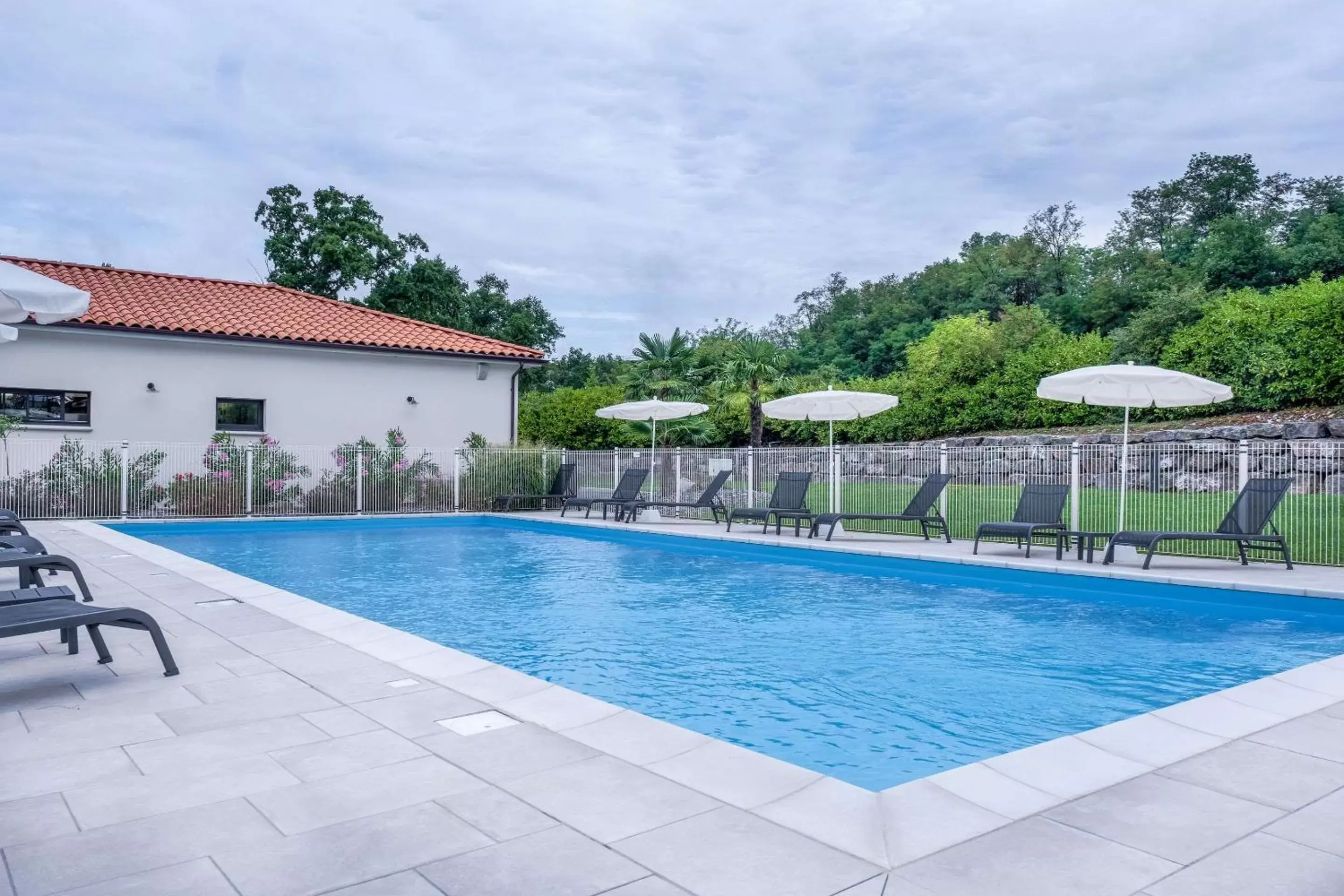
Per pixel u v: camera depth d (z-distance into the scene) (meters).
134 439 17.36
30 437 16.34
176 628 6.43
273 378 18.89
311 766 3.55
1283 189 44.19
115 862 2.68
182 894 2.49
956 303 47.97
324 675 5.07
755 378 28.92
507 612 8.43
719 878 2.58
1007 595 9.52
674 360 30.66
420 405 20.72
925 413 24.91
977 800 3.23
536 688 4.78
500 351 21.70
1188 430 16.52
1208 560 10.40
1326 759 3.71
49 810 3.09
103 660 5.32
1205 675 5.99
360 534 16.45
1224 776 3.49
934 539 13.30
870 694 5.53
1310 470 13.89
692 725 4.90
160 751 3.73
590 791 3.28
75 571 7.05
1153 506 12.63
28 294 5.91
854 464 15.23
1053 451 13.34
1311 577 8.76
